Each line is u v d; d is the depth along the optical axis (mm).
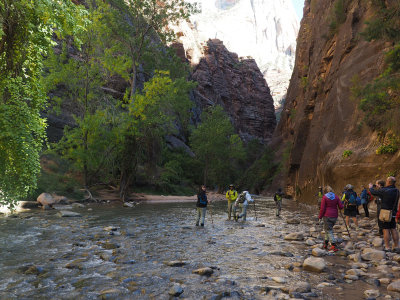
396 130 15906
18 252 6547
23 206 17594
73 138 25625
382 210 6773
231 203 13727
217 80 115688
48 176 24328
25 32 7441
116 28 32344
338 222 12391
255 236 8992
